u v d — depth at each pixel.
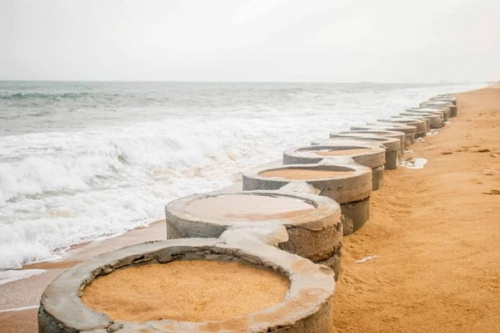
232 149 14.09
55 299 2.69
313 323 2.54
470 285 3.89
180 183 9.68
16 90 66.19
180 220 4.23
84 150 10.78
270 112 28.09
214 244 3.56
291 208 4.71
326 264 4.25
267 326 2.36
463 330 3.22
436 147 12.70
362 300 3.85
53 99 40.09
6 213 7.12
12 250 5.71
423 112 18.84
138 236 6.46
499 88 62.88
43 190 8.53
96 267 3.21
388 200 7.32
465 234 5.18
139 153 11.65
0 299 4.54
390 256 4.87
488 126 16.75
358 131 12.35
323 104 38.19
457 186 7.61
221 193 5.47
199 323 2.40
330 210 4.46
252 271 3.30
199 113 26.92
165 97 51.53
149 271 3.36
